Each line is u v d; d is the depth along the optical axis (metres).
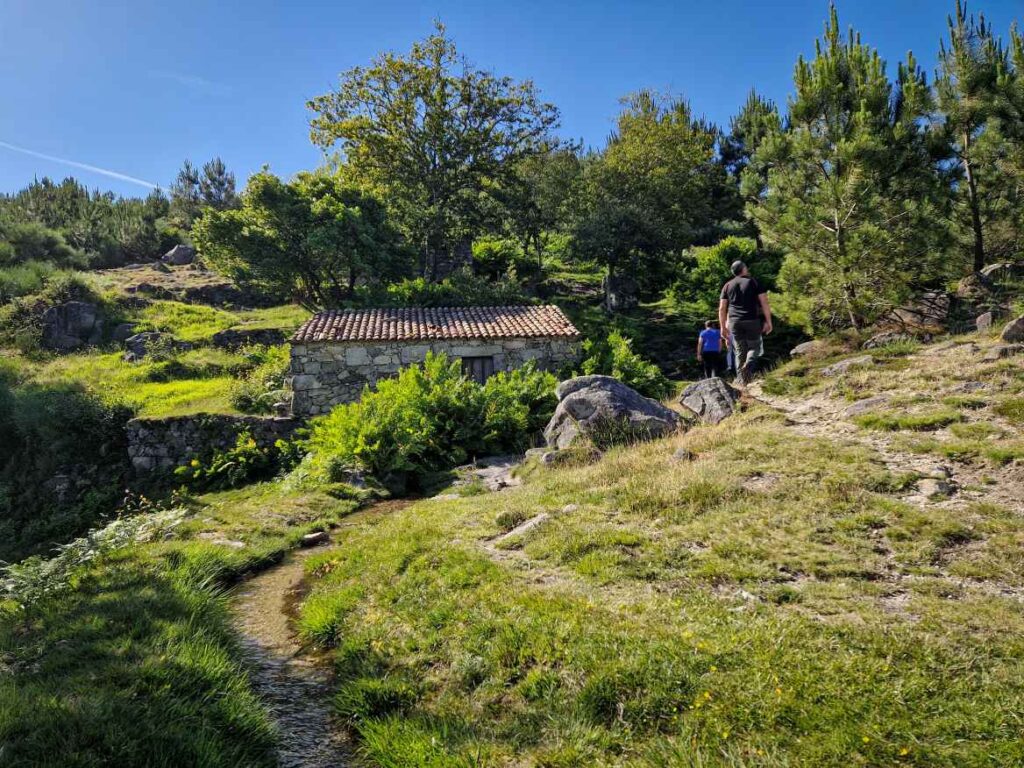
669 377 23.41
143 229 44.75
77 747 3.08
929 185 16.17
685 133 39.09
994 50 16.42
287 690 4.27
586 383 11.45
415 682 4.02
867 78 17.16
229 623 5.31
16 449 20.11
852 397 8.80
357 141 33.44
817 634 3.77
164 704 3.58
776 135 16.59
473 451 13.35
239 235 28.92
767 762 2.81
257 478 16.61
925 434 7.03
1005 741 2.72
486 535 6.59
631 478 7.47
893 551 4.87
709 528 5.72
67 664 4.14
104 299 31.25
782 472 6.68
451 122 32.81
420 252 35.59
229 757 3.28
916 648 3.49
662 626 4.07
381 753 3.41
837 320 16.25
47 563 6.02
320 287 32.97
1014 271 15.15
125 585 5.70
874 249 14.59
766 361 22.30
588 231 32.16
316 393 19.44
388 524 7.84
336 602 5.38
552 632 4.17
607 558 5.39
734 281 10.77
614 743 3.17
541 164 40.31
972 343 9.99
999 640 3.50
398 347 20.02
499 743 3.32
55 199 48.53
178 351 26.72
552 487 8.06
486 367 20.56
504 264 38.53
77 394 20.12
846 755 2.79
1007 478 5.65
